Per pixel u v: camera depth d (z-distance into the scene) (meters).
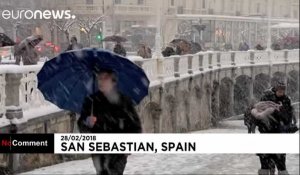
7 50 20.75
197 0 33.06
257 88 41.09
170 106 22.84
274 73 42.38
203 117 29.08
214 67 32.12
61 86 7.02
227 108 36.47
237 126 31.09
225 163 11.77
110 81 6.49
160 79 21.02
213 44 36.19
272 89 9.28
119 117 6.51
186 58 25.47
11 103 10.61
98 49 6.72
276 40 46.38
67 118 12.73
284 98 9.21
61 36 26.80
